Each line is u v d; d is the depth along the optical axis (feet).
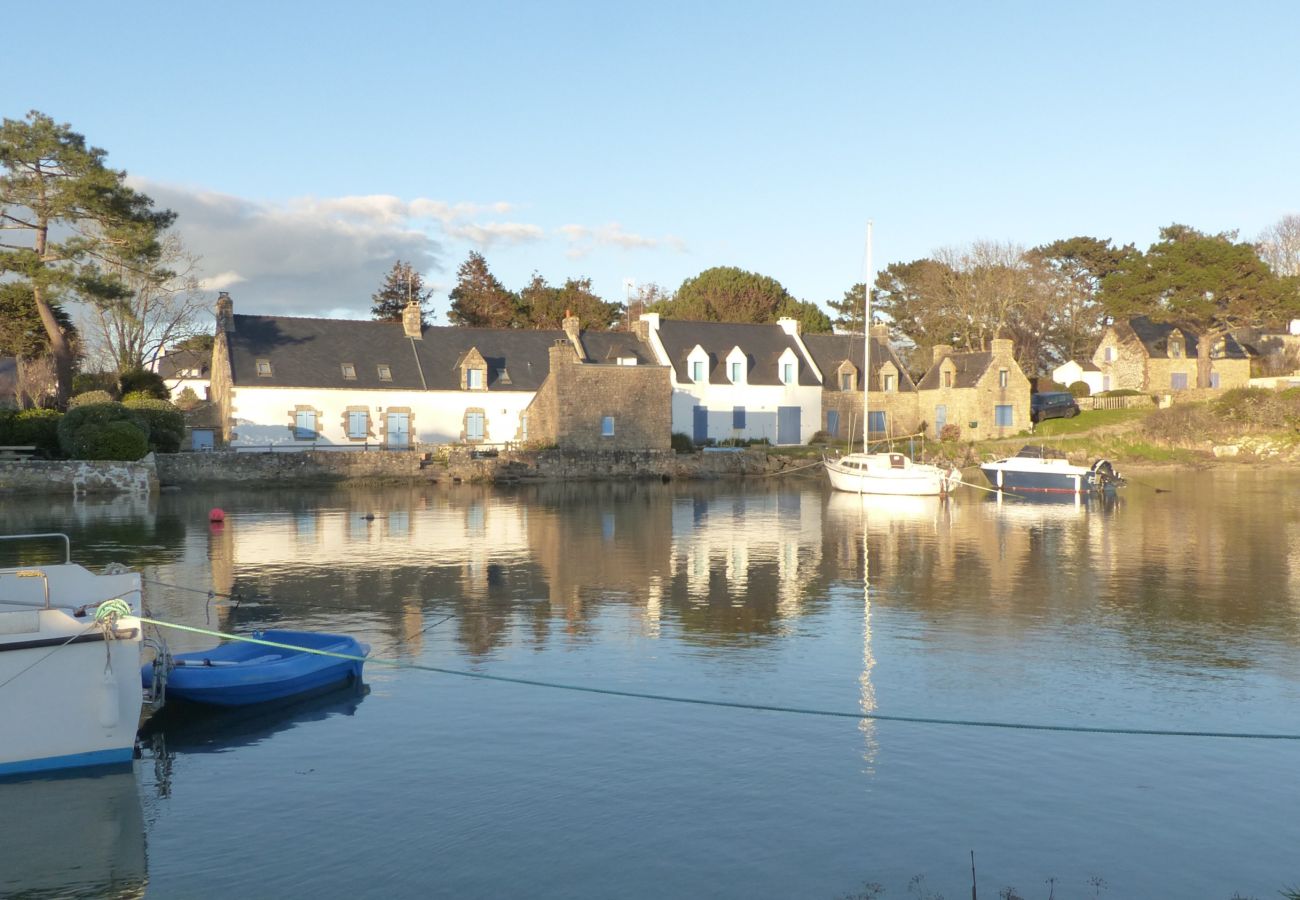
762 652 56.44
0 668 37.58
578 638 59.72
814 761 39.60
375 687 49.67
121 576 45.88
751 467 205.05
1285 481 185.68
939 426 242.37
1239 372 283.79
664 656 55.47
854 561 89.61
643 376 205.46
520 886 30.25
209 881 30.94
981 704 46.96
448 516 127.44
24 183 167.63
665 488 176.45
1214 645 58.18
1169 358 285.64
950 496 161.27
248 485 172.45
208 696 45.47
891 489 159.12
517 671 52.44
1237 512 132.57
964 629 62.28
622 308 326.65
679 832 33.53
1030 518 126.93
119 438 156.46
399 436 202.49
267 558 90.27
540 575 81.51
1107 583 78.28
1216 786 37.22
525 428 211.00
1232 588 76.18
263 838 33.58
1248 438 234.58
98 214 173.06
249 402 191.21
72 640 38.60
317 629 61.82
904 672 52.29
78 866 31.78
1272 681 50.75
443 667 53.26
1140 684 50.26
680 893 29.76
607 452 196.03
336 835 33.68
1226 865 31.19
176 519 121.90
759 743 41.65
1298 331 303.07
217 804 36.24
